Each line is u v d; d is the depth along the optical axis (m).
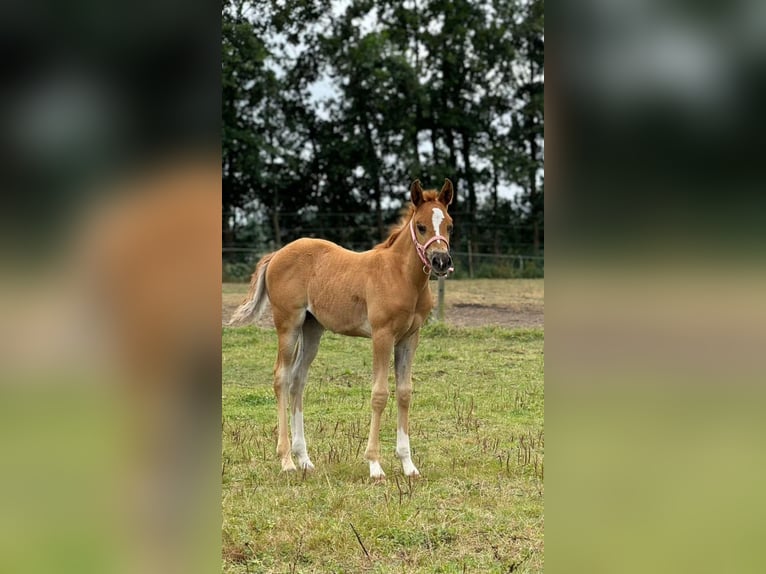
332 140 23.25
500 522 4.05
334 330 5.59
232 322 5.82
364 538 3.82
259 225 21.98
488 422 6.38
